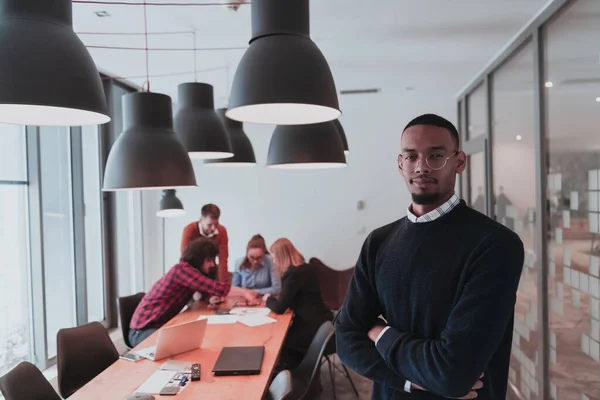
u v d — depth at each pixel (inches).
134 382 80.3
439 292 47.8
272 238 236.8
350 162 231.8
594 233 88.0
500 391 48.8
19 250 127.0
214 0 101.0
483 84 174.6
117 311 178.9
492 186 159.8
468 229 48.3
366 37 128.6
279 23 53.0
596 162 87.8
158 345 89.7
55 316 143.7
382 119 228.5
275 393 80.9
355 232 232.2
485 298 44.6
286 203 235.8
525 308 127.2
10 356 122.5
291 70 51.2
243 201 237.8
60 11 48.8
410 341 48.3
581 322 93.9
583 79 93.4
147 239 218.8
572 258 97.9
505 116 145.9
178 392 75.2
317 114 61.6
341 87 194.9
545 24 111.5
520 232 131.4
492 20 116.4
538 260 114.2
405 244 51.5
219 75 166.4
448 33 126.0
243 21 113.9
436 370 44.6
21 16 46.1
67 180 152.3
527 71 125.6
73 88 47.1
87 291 163.6
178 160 80.6
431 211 50.3
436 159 49.3
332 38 129.0
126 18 110.9
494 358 48.8
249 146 126.7
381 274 53.1
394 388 50.3
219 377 82.2
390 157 229.1
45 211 138.9
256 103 50.9
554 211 107.8
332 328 103.3
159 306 126.2
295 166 103.2
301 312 131.0
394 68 163.0
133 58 143.7
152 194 224.8
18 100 44.1
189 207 239.3
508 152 142.7
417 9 109.0
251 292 148.0
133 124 80.6
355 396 144.6
